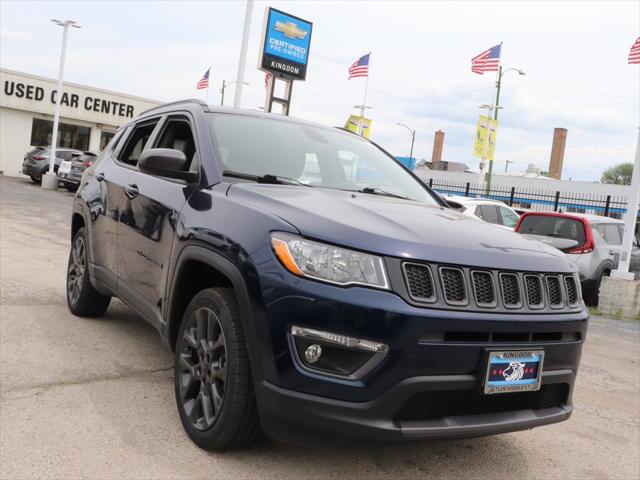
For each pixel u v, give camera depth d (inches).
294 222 106.3
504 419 107.3
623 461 135.7
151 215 146.2
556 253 125.2
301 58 723.4
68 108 1310.3
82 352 164.7
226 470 108.3
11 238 367.2
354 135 179.8
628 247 385.4
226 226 115.3
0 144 1269.7
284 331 99.6
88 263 186.9
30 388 136.3
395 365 96.3
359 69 1140.5
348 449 122.5
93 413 126.7
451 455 127.0
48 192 882.8
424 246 103.3
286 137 154.0
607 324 343.9
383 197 142.5
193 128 148.6
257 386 102.3
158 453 112.0
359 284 98.0
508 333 105.7
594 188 1465.3
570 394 119.4
